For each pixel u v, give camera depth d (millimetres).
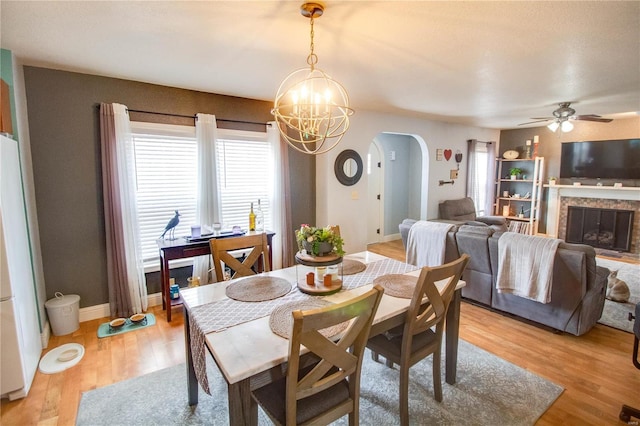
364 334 1456
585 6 1809
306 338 1226
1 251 2004
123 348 2721
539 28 2094
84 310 3172
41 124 2873
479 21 2000
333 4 1795
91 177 3125
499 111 4984
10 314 2049
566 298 2779
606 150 5809
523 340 2834
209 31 2145
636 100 4168
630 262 5242
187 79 3205
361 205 5105
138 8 1840
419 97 4055
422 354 1936
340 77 3178
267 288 2018
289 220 4332
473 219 6523
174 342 2822
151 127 3369
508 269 3008
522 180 6938
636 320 1929
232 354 1321
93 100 3080
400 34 2189
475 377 2326
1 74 2404
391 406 2051
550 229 6645
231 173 3963
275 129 4102
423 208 6141
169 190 3564
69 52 2500
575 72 3012
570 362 2504
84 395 2146
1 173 2008
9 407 2039
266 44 2359
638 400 2090
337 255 1976
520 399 2100
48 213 2951
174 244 3252
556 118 4695
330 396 1494
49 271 2992
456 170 6539
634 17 1932
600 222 5926
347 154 4797
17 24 2025
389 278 2178
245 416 1284
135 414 1987
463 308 3486
